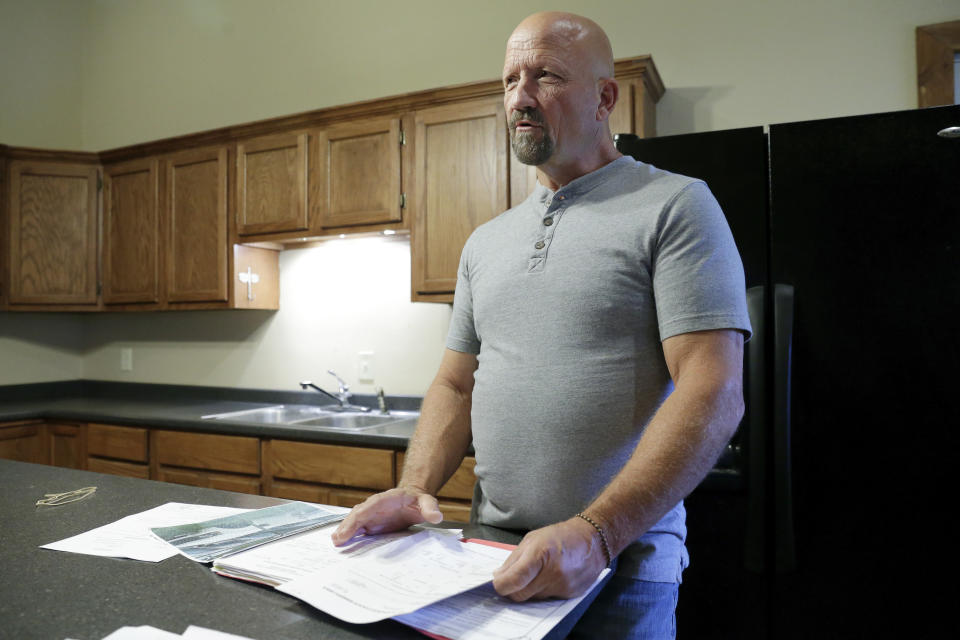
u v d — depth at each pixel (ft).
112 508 3.46
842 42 6.93
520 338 3.14
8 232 9.73
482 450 3.19
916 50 6.61
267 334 10.07
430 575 2.25
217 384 10.46
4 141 10.86
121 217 9.90
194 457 8.01
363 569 2.32
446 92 7.47
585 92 3.23
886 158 4.61
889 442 4.53
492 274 3.36
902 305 4.53
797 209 4.81
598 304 2.97
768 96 7.23
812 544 4.68
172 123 11.00
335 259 9.57
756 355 4.82
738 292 2.88
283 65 10.06
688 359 2.76
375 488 6.89
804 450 4.71
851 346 4.64
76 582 2.40
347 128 8.06
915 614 4.44
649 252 2.96
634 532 2.40
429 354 8.91
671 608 2.93
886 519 4.52
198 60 10.78
